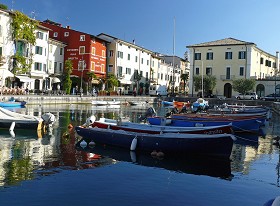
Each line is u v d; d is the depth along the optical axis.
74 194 9.90
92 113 38.59
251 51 69.50
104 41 69.50
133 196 9.91
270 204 5.95
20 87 52.50
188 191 10.56
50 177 11.50
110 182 11.20
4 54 49.69
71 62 60.62
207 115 28.55
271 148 18.81
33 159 14.07
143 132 17.33
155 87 88.00
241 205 9.52
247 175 12.72
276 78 66.75
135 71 78.94
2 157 14.28
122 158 14.75
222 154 15.02
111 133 16.92
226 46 71.62
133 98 63.81
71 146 17.08
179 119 25.05
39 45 56.69
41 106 43.38
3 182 10.77
